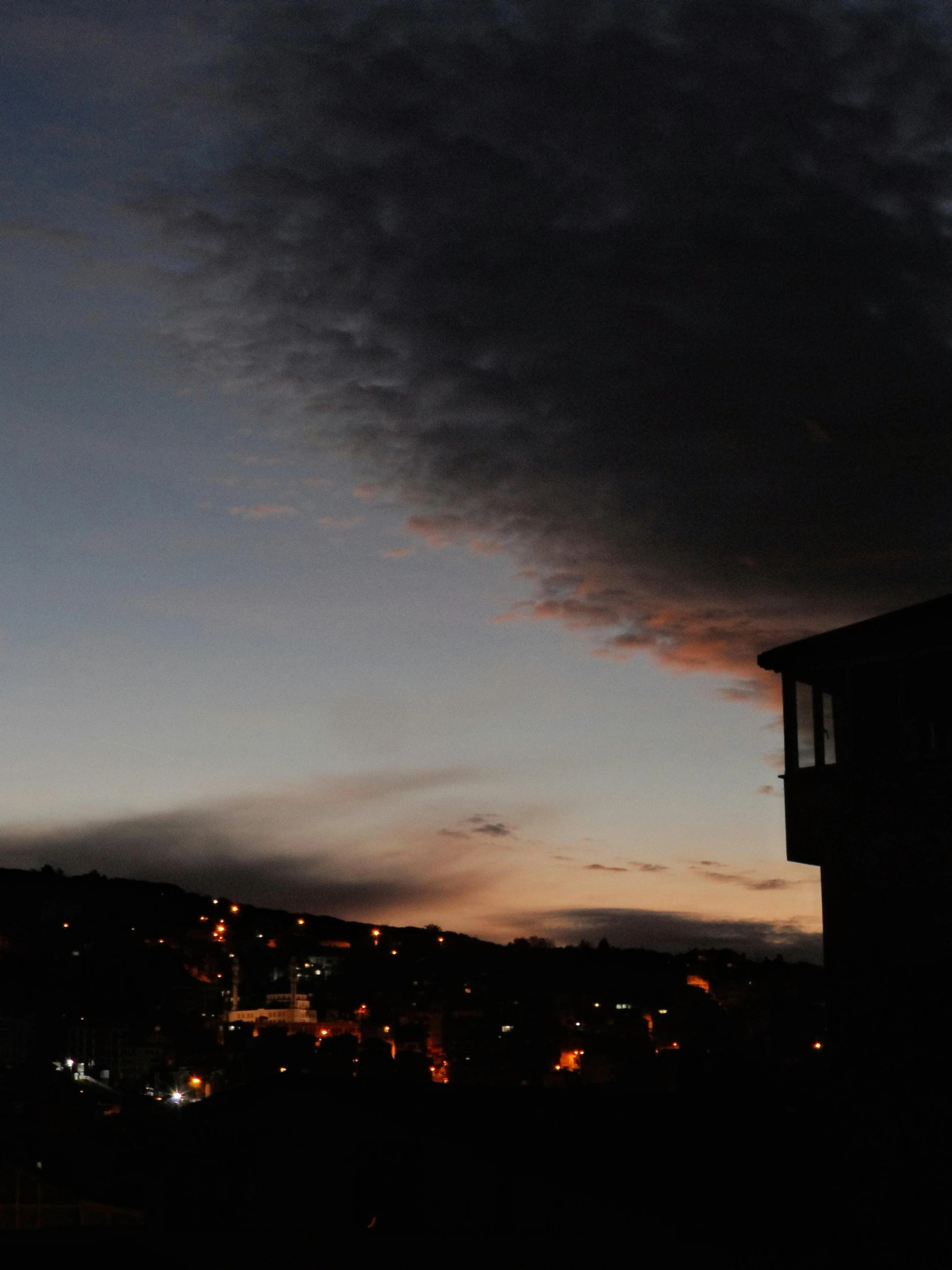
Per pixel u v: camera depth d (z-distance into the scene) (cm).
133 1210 3556
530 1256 1658
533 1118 2328
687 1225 1889
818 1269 1927
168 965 19700
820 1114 2553
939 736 2253
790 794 2394
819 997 2439
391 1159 2164
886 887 2242
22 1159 3738
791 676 2456
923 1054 2130
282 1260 1358
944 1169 2055
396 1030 15588
